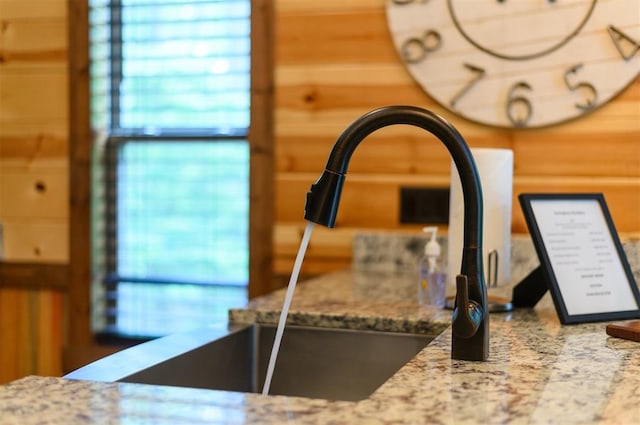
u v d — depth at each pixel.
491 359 1.15
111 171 2.56
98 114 2.51
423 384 0.99
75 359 2.49
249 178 2.33
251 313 1.61
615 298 1.54
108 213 2.56
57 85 2.50
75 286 2.48
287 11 2.30
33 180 2.52
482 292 1.14
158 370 1.22
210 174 2.50
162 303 2.54
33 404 0.88
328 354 1.57
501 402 0.91
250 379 1.59
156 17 2.52
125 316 2.56
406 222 2.24
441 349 1.22
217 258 2.50
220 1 2.46
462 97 2.18
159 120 2.54
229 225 2.49
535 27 2.11
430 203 2.21
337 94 2.28
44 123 2.51
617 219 2.09
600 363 1.13
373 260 2.22
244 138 2.46
